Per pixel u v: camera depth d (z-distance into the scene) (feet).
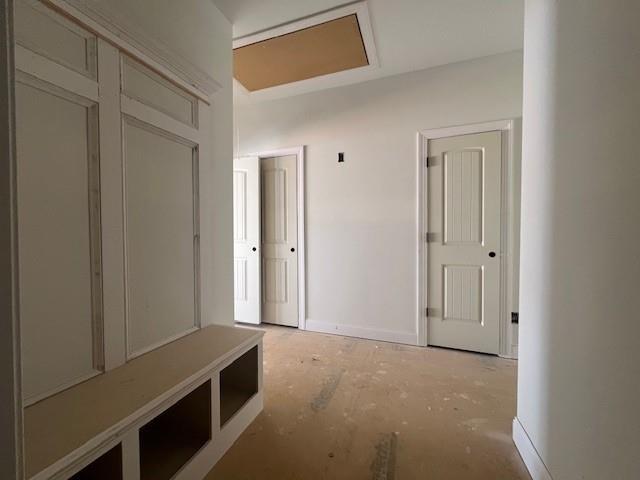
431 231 8.46
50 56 3.29
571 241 3.19
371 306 9.14
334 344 8.72
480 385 6.37
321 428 4.97
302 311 9.99
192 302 5.49
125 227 4.19
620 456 2.40
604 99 2.65
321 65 8.13
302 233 9.90
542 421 3.78
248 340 5.05
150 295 4.64
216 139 6.15
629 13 2.34
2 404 1.50
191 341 4.99
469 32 6.83
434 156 8.36
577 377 3.05
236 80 8.89
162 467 3.71
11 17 1.54
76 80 3.53
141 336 4.47
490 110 7.76
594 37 2.81
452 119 8.11
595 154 2.78
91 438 2.63
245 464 4.21
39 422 2.84
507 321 7.77
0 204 1.48
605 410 2.60
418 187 8.46
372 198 9.05
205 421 4.20
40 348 3.23
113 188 3.99
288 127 10.00
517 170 7.56
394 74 8.62
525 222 4.40
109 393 3.36
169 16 5.00
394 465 4.18
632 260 2.29
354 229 9.29
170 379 3.70
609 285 2.56
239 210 10.71
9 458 1.52
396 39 7.07
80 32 3.60
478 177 7.95
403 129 8.63
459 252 8.20
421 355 7.93
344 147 9.34
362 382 6.51
